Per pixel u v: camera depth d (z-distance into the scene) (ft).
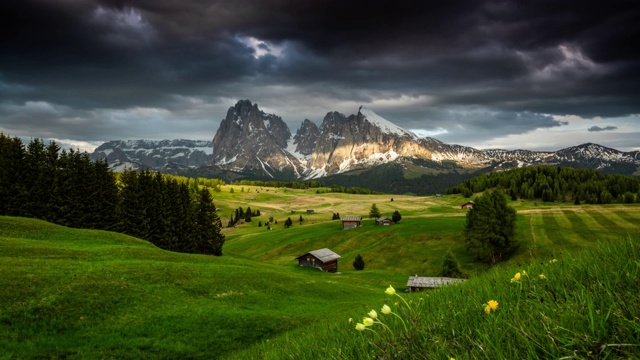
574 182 613.11
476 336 8.20
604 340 5.81
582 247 13.64
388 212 634.43
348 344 12.31
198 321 83.82
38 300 78.69
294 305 112.98
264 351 27.89
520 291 10.96
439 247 319.27
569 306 7.54
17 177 201.05
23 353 59.98
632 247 10.49
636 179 555.28
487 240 266.77
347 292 155.02
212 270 132.46
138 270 113.70
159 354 67.00
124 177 245.65
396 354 8.83
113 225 235.40
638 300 6.55
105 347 66.69
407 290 174.09
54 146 218.38
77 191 220.64
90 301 84.33
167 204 257.96
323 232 428.56
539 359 5.99
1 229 149.28
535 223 323.57
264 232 517.14
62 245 142.20
